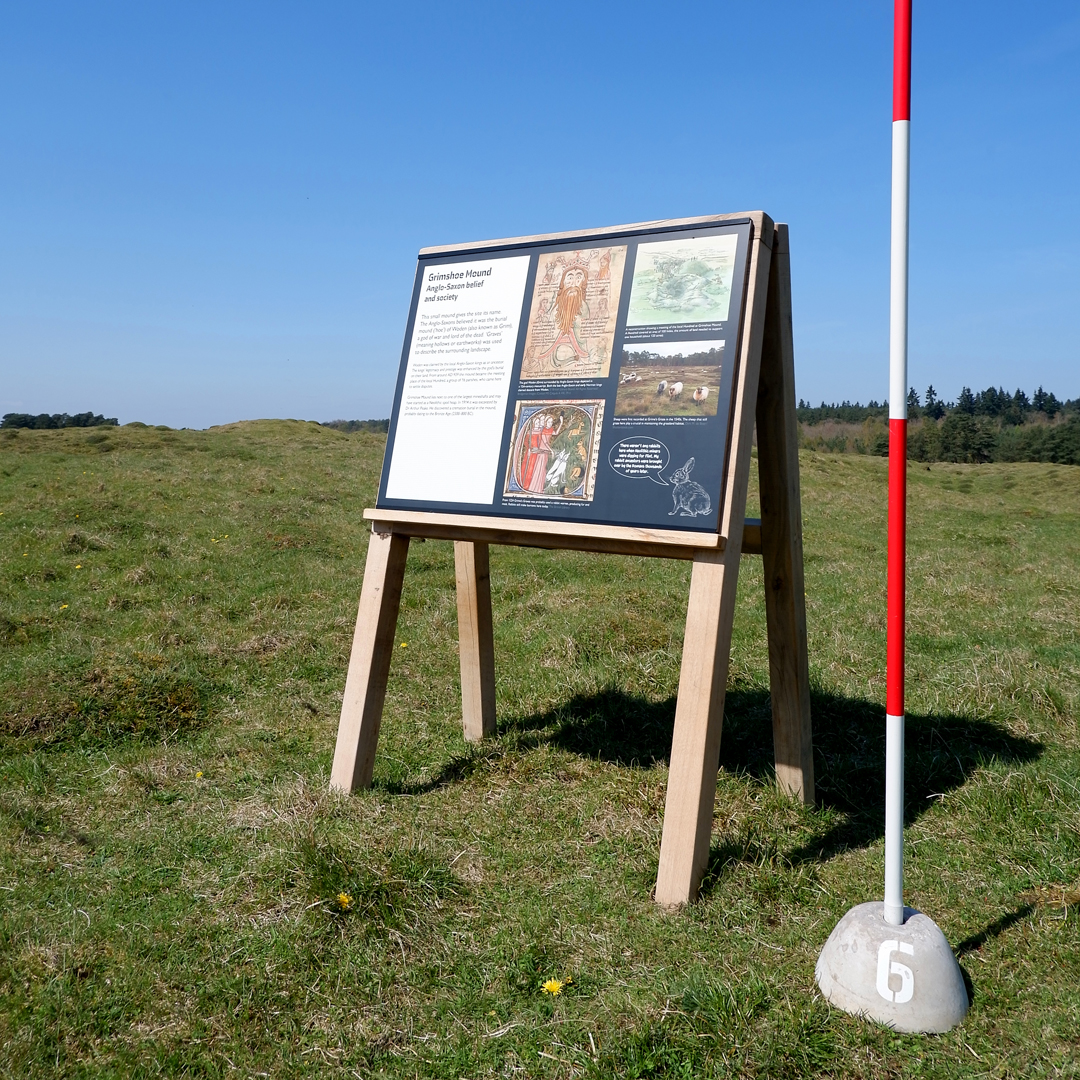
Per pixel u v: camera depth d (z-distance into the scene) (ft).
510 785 15.34
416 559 36.78
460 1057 8.90
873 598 31.27
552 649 22.75
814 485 80.64
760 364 12.81
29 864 12.59
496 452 13.85
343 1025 9.36
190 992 9.82
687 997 9.41
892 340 9.49
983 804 14.32
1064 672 21.33
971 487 114.73
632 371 12.74
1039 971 10.18
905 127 9.23
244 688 20.76
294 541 39.86
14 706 17.78
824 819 14.17
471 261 14.76
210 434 98.07
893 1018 9.12
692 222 12.60
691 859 11.51
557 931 10.99
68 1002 9.57
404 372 15.14
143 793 15.08
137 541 38.50
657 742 17.39
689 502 11.89
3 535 37.78
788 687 14.25
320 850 11.94
